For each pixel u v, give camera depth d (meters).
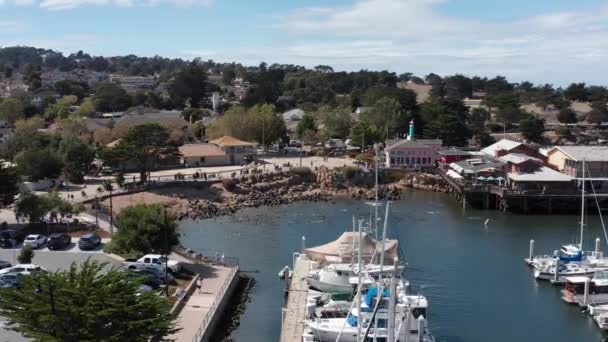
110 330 41.47
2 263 72.25
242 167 159.25
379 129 197.25
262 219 122.38
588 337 65.50
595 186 137.62
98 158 154.38
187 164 161.00
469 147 197.88
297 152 189.50
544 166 145.75
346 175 153.62
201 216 124.12
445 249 99.75
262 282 81.75
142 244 77.19
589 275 81.56
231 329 66.00
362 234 69.69
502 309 73.00
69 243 86.06
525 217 127.69
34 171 130.75
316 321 60.31
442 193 151.88
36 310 40.94
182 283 72.12
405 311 58.06
